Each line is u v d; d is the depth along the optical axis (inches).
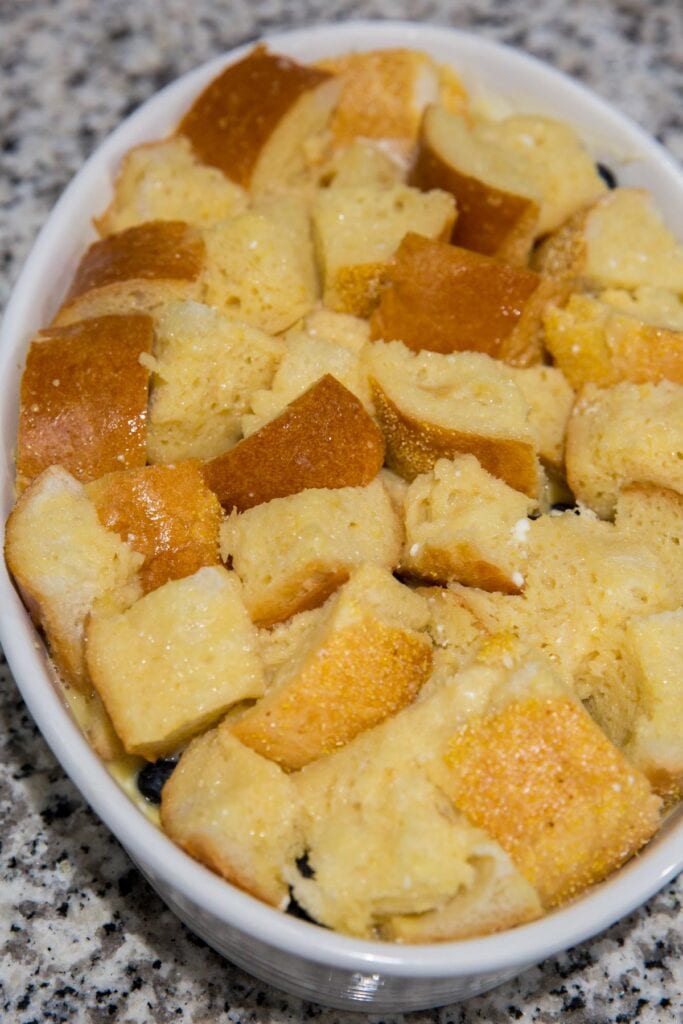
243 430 19.7
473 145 21.5
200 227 21.0
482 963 16.1
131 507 18.6
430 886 16.6
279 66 22.2
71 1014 18.5
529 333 20.7
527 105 23.4
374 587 18.0
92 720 18.3
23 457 19.1
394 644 17.8
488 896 16.6
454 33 23.2
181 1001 18.6
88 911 19.1
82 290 20.6
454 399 19.5
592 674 18.6
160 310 20.3
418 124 22.5
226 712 18.0
